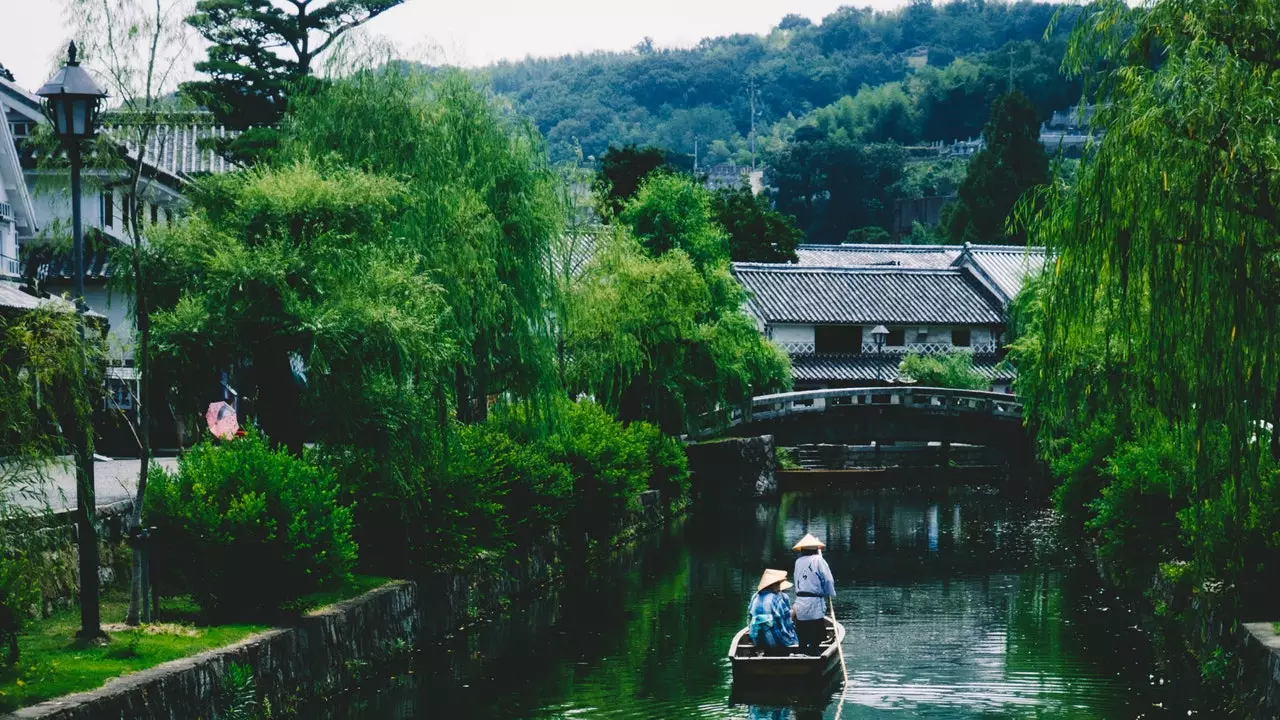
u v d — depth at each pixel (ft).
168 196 93.66
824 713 53.01
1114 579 86.07
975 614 76.48
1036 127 277.23
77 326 45.14
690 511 136.26
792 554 103.65
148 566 51.29
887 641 68.49
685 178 151.12
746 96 590.55
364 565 67.21
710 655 65.05
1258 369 43.52
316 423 61.21
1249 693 49.03
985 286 198.29
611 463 100.07
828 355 187.01
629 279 121.60
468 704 54.65
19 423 41.52
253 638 48.67
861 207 362.53
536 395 83.51
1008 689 57.06
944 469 182.50
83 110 45.85
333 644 54.60
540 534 88.22
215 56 107.34
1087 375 58.08
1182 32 45.06
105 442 102.42
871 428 154.40
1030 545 108.68
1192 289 43.91
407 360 59.72
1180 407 46.55
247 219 61.05
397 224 71.92
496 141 81.97
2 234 96.07
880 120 438.81
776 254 221.66
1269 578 53.62
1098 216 46.42
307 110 76.13
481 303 76.84
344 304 59.21
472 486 71.15
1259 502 52.60
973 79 431.02
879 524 123.95
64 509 54.03
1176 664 61.57
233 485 54.49
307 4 111.86
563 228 87.04
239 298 57.72
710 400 134.51
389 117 75.15
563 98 585.22
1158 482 71.41
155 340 57.26
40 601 48.14
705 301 133.28
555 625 73.20
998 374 183.83
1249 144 41.57
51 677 40.65
